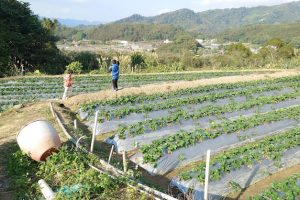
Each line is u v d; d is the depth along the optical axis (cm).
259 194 1379
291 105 2944
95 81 4053
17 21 5197
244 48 7194
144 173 1591
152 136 1989
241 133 2078
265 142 1875
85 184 1234
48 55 5638
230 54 6844
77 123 2247
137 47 14688
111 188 1226
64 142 1767
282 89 3512
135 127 2045
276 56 6688
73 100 2642
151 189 1225
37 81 3906
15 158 1469
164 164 1634
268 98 2955
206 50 14475
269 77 4297
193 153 1766
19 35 5106
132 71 5425
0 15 5044
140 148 1784
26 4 5425
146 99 2845
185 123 2250
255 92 3306
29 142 1475
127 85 3831
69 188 1223
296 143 1873
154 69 5738
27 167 1458
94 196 1197
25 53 5297
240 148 1761
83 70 5694
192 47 14475
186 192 1382
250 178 1538
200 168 1522
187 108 2636
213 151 1841
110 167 1423
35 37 5388
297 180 1493
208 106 2667
